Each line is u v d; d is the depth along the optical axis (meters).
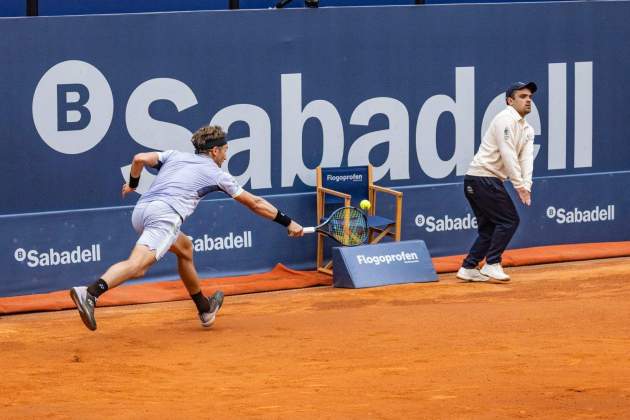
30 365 12.94
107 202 18.31
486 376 11.88
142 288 17.98
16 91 17.50
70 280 17.97
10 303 17.02
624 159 22.39
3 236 17.42
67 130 17.92
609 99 22.11
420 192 20.50
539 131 21.53
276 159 19.47
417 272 18.83
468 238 20.98
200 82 18.80
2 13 20.05
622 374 11.87
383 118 20.22
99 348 13.84
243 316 16.06
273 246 19.45
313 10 19.47
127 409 10.80
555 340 13.74
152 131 18.53
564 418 10.15
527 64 21.31
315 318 15.52
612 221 22.27
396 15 20.09
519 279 19.05
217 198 19.08
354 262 18.47
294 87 19.47
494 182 18.25
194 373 12.45
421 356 13.02
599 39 21.89
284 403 10.92
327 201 19.53
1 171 17.50
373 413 10.40
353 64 19.88
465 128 20.89
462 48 20.70
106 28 18.00
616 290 17.89
